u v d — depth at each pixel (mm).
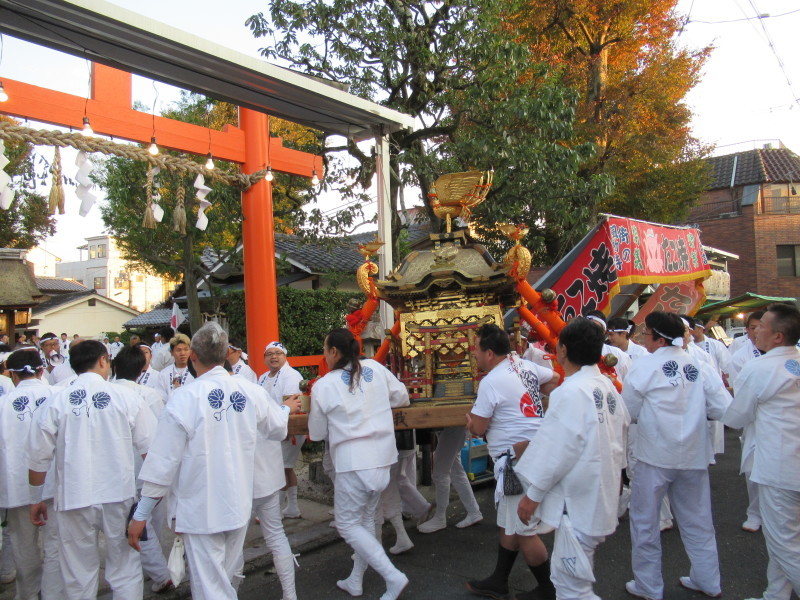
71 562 3539
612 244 6535
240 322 10750
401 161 9539
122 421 3713
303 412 4402
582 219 10906
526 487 3512
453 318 4816
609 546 4953
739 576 4281
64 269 39625
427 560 4766
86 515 3523
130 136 6898
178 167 6969
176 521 3123
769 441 3520
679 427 3729
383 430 4023
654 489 3773
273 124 11969
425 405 4512
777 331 3592
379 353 5219
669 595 3967
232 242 14133
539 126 9289
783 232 21531
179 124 7344
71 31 4215
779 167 22688
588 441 2971
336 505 3975
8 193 5746
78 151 6168
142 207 10539
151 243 11430
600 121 15125
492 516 5879
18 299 15102
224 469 3150
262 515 3910
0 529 4605
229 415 3242
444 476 5383
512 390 3682
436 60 9445
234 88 5336
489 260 4934
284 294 10078
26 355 4324
